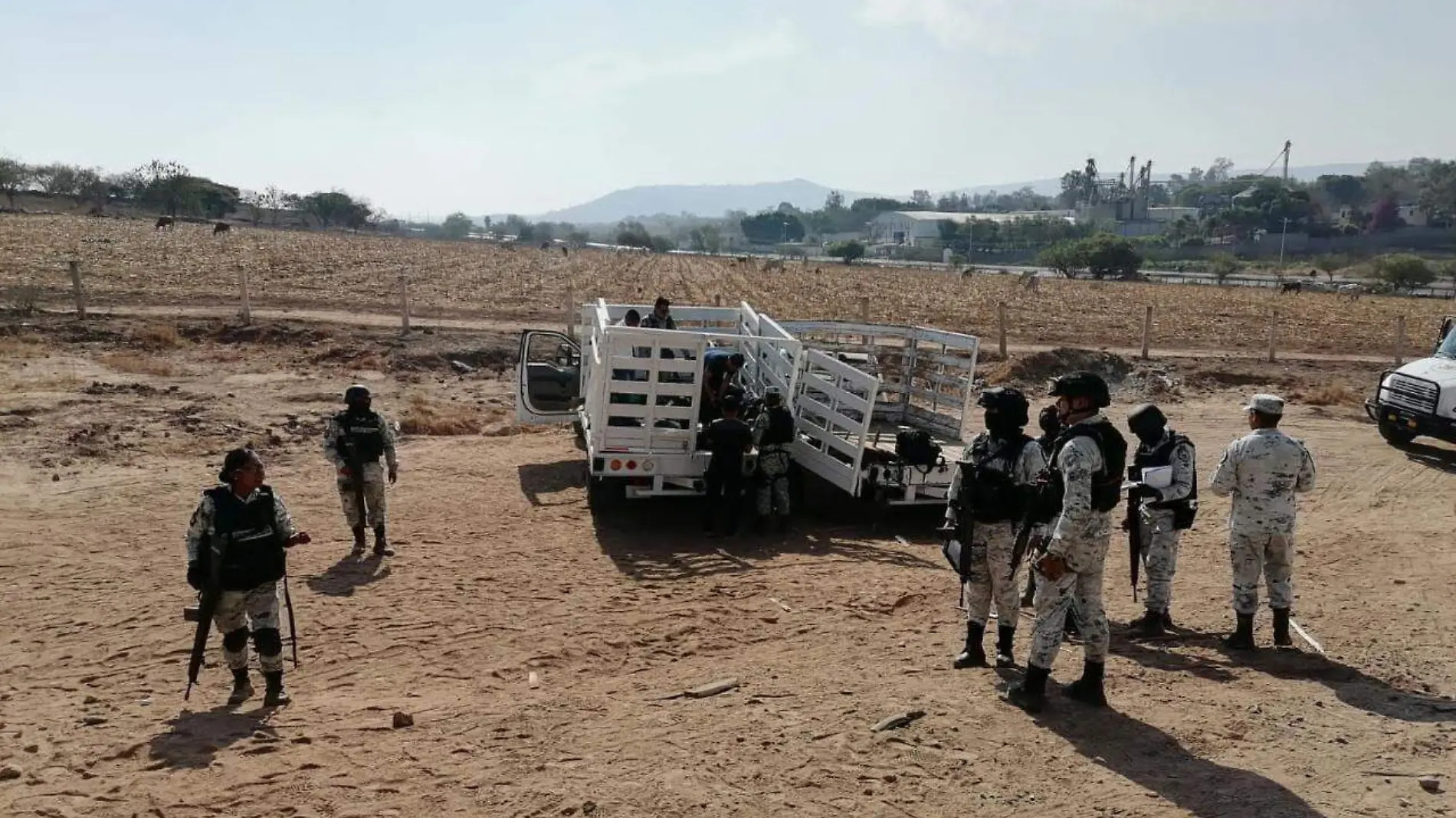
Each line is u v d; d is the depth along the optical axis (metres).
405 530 10.82
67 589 8.62
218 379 18.75
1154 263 129.75
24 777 5.20
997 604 6.73
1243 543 7.23
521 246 120.75
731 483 10.84
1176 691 6.39
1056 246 120.44
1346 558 10.41
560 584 9.12
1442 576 9.65
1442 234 153.50
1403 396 16.73
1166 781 5.05
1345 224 162.88
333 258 53.44
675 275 59.84
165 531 10.38
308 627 7.87
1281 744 5.54
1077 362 24.20
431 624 7.97
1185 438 7.72
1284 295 63.62
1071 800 4.86
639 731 5.77
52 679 6.77
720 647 7.55
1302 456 7.16
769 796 4.91
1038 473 6.39
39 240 51.16
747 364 13.77
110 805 4.86
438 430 16.30
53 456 12.98
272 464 13.47
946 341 13.72
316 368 20.28
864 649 7.43
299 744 5.61
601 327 11.54
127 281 32.00
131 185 138.88
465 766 5.29
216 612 6.20
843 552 10.52
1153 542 7.77
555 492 12.70
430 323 25.55
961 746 5.46
